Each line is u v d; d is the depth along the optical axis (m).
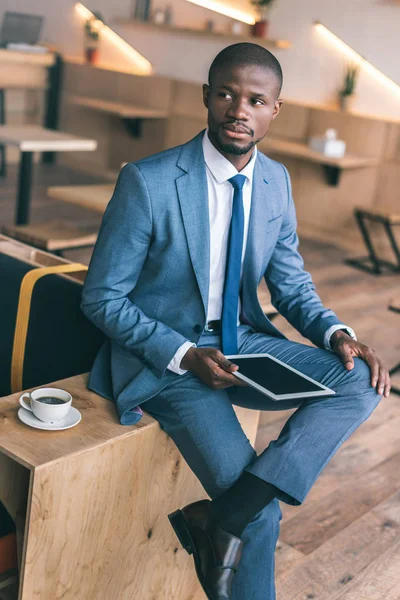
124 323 1.67
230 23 7.48
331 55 6.77
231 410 1.66
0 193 6.84
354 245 6.55
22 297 2.09
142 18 8.10
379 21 6.39
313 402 1.65
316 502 2.62
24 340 2.09
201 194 1.68
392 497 2.74
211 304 1.79
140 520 1.69
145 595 1.80
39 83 8.35
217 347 1.80
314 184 6.76
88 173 8.41
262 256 1.82
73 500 1.50
